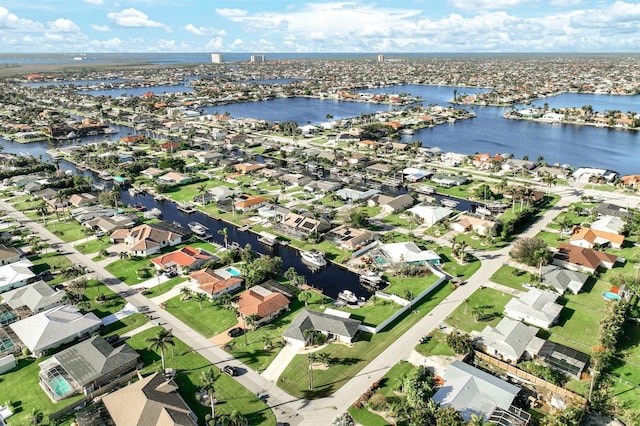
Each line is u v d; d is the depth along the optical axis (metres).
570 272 130.62
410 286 131.50
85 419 80.38
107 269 142.62
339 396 87.94
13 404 87.44
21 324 109.88
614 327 102.56
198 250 152.38
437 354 99.94
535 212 189.50
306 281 138.25
